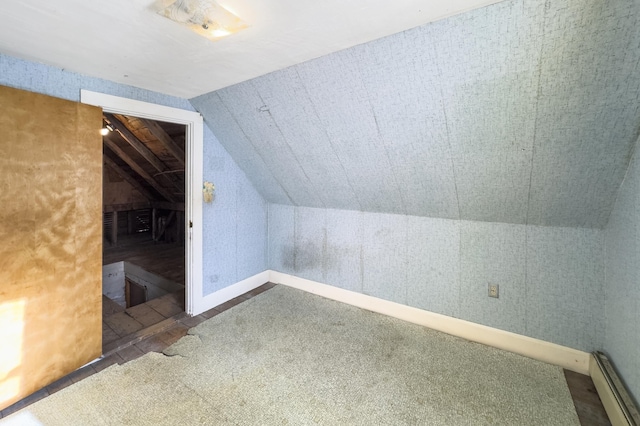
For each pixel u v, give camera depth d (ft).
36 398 5.83
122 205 20.81
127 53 5.74
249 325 8.77
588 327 6.64
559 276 6.92
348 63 5.89
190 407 5.61
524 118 5.39
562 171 5.88
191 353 7.33
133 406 5.62
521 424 5.31
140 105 7.75
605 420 5.35
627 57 4.11
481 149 6.23
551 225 6.94
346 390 6.11
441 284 8.50
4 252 5.50
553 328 7.04
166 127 12.31
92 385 6.18
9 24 4.68
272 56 5.94
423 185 7.75
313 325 8.79
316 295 11.01
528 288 7.30
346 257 10.28
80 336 6.68
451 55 5.03
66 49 5.54
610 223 6.16
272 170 10.15
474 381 6.41
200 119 9.25
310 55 5.90
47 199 6.04
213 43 5.39
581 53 4.31
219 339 7.99
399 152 7.23
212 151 9.73
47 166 6.01
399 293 9.25
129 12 4.41
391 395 5.98
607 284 6.31
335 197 9.91
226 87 7.77
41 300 6.01
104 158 17.90
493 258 7.71
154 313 9.55
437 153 6.78
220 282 10.28
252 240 11.54
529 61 4.65
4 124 5.40
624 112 4.66
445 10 4.42
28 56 5.78
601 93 4.59
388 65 5.60
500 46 4.64
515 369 6.82
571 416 5.46
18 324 5.70
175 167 15.93
